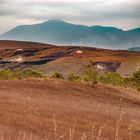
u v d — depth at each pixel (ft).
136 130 87.81
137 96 196.85
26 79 201.87
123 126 92.84
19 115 90.99
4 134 52.54
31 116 92.07
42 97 153.79
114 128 86.58
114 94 191.52
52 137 63.77
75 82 209.05
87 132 75.56
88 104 150.92
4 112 93.61
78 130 77.71
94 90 194.49
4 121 78.02
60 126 81.35
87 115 110.42
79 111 117.80
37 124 79.82
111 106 154.10
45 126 78.07
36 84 186.60
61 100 152.76
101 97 179.93
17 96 142.41
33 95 156.35
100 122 98.37
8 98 129.49
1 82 185.26
